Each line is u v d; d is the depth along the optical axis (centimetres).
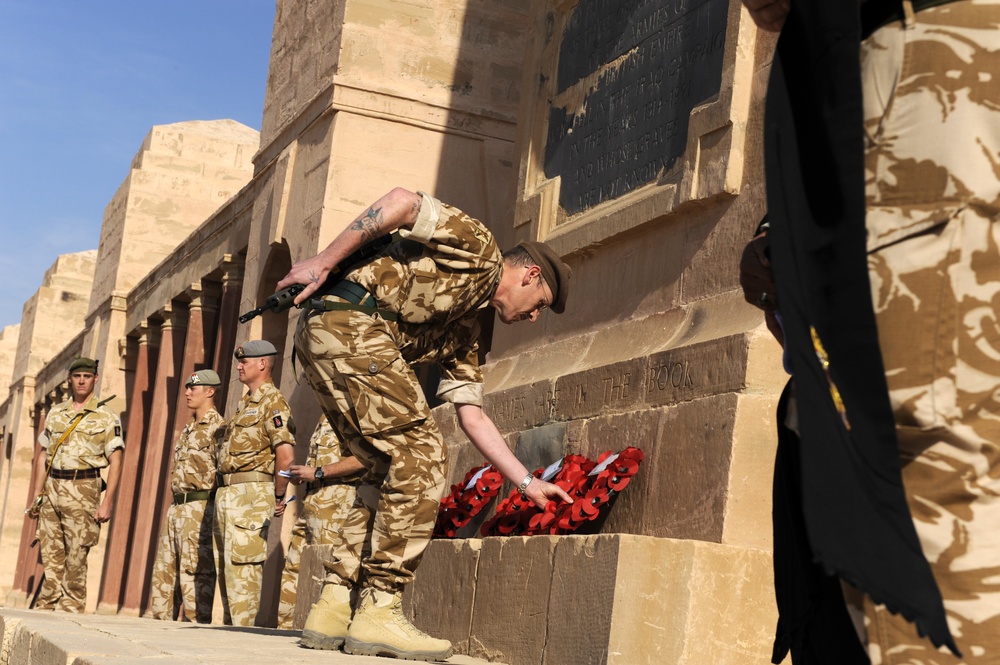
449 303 410
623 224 631
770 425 457
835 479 140
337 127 1111
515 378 707
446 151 1136
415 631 411
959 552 147
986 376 150
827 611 199
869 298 151
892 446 146
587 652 393
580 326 677
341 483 787
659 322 582
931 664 145
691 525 465
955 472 149
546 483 441
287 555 855
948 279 152
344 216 1102
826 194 158
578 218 710
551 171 772
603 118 709
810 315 155
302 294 395
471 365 449
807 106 163
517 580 450
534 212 762
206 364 1653
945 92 157
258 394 852
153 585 974
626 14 699
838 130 157
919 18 162
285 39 1306
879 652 150
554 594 421
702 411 476
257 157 1334
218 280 1645
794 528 204
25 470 2861
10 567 2795
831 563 134
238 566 838
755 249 210
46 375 2734
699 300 560
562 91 773
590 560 404
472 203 1136
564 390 612
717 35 588
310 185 1152
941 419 150
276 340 1254
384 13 1138
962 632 145
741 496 449
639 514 502
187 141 2155
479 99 1151
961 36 158
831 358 154
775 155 165
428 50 1145
